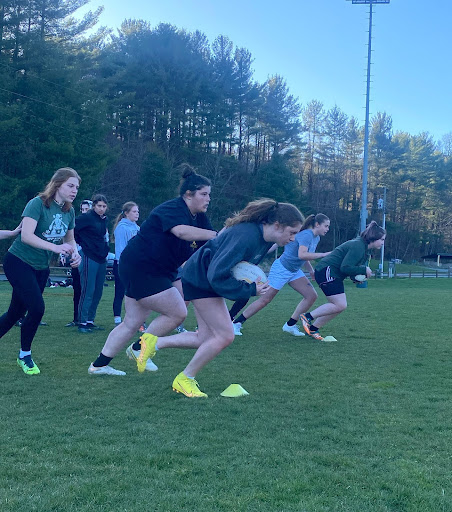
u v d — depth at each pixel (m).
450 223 76.00
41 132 29.23
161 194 39.81
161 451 2.90
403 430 3.34
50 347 5.96
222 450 2.94
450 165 73.44
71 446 2.94
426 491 2.46
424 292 19.44
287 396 4.14
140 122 43.84
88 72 33.31
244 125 51.56
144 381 4.52
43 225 4.73
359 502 2.35
